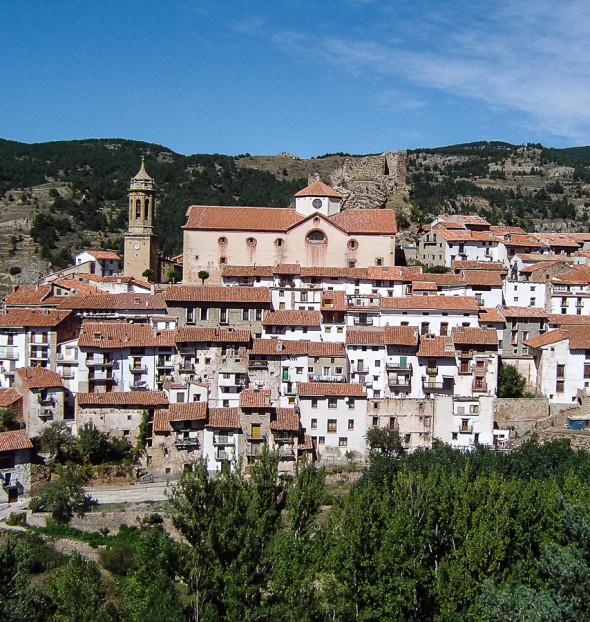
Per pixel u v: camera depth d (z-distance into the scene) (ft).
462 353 449.48
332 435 416.05
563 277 553.23
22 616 266.36
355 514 280.31
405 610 270.05
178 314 484.33
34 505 365.81
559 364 459.73
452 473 329.93
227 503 287.48
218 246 584.81
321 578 282.56
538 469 359.66
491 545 272.92
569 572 250.16
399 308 480.23
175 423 401.29
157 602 251.39
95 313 490.08
